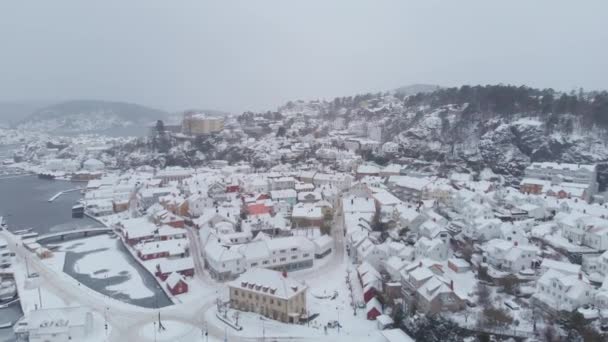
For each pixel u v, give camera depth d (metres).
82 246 154.12
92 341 86.81
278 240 126.81
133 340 87.19
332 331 89.31
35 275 124.12
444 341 82.44
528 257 106.75
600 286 96.62
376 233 144.62
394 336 83.00
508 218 143.62
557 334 78.81
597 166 188.50
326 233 154.88
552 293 90.00
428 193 179.12
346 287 111.19
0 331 93.50
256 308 97.81
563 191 163.12
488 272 105.38
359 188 191.38
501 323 83.69
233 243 136.00
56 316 90.56
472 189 177.88
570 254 112.31
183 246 140.62
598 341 74.81
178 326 92.69
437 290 91.12
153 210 183.00
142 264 132.50
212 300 105.88
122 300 107.62
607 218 132.62
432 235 125.88
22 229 178.00
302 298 97.44
